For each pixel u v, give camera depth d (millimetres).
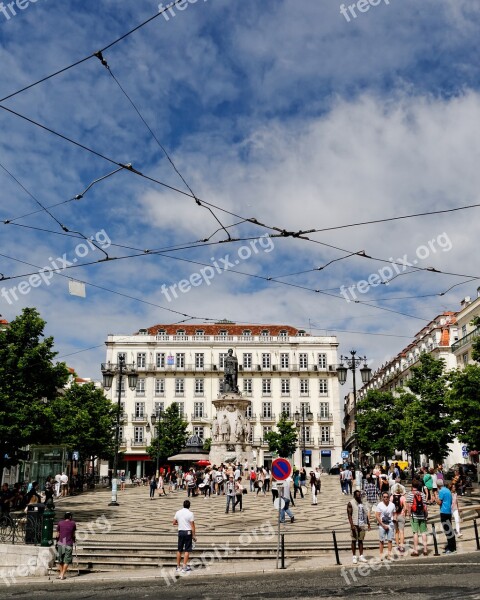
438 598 7531
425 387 28984
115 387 60000
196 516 18234
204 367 61062
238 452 34562
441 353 49312
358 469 24688
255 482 28188
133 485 39281
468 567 10039
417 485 12141
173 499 24625
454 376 23172
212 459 34594
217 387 60719
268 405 60750
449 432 28359
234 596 8469
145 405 59844
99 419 38594
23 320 21062
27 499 19359
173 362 60781
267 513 18812
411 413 29625
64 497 26078
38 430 19906
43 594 9539
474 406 20203
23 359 20297
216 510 19922
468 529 14883
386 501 11742
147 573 11297
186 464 41031
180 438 52062
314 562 11602
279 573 10594
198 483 28031
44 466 23656
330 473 52688
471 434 20406
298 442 59250
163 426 52125
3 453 19984
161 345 61500
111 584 10328
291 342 62062
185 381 60719
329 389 61219
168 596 8742
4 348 20766
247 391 61000
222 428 35188
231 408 35719
